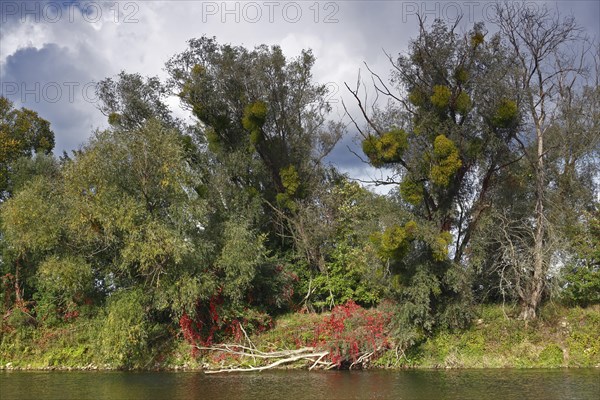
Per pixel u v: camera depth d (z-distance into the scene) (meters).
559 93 31.09
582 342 28.17
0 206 30.73
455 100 28.28
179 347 29.91
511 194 30.50
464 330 29.05
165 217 28.78
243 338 29.86
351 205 35.91
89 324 30.33
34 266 32.38
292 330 29.81
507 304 31.17
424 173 28.22
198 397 20.44
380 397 19.98
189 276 28.16
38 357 30.36
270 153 35.88
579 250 30.14
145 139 28.55
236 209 33.84
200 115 34.94
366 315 29.06
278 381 23.97
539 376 24.62
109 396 20.83
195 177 29.56
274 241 36.44
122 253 26.98
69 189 27.39
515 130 28.47
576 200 31.50
